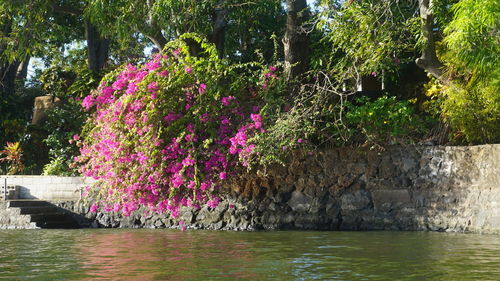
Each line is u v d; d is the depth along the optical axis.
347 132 16.38
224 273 8.11
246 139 15.59
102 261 9.52
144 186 15.66
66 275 8.02
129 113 15.93
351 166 16.17
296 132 15.90
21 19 22.94
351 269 8.43
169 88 16.11
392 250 10.77
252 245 11.96
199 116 15.77
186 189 15.99
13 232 16.66
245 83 17.12
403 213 15.60
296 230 16.05
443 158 15.31
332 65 19.47
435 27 18.03
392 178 15.82
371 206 15.91
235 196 16.77
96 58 29.58
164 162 15.52
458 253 10.20
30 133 26.81
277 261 9.37
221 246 11.82
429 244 11.73
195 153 15.59
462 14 13.12
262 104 16.92
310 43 20.58
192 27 20.41
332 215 16.16
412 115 16.50
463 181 14.93
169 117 15.88
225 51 23.67
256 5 21.53
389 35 16.12
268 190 16.62
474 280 7.42
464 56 13.80
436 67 15.77
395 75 19.72
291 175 16.50
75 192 19.70
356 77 17.89
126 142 15.59
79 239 13.89
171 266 8.84
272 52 23.39
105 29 21.28
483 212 14.37
